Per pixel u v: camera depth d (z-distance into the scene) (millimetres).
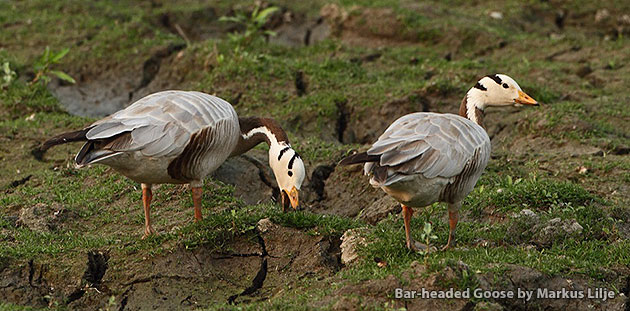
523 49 22312
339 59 20766
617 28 26234
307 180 14781
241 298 10594
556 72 20375
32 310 9797
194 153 10914
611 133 16734
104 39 21812
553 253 11102
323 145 15969
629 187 13898
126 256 11008
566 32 25547
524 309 9758
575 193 12914
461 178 10273
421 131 10062
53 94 19547
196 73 20141
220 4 25422
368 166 9898
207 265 11055
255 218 11750
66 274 10656
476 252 10703
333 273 10766
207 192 13188
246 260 11242
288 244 11406
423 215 12641
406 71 20453
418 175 9742
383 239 11000
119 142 10344
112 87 20453
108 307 9953
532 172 14617
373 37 23453
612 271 10570
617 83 19969
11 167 15039
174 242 11172
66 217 12523
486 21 24656
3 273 10633
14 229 12086
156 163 10703
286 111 17734
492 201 12922
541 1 27219
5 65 18719
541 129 16688
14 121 17266
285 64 19750
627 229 12352
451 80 19547
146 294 10500
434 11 24594
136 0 25703
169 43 21688
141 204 13086
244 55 19734
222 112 11273
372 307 9156
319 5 25703
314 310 9242
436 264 9594
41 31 22344
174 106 10883
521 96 12297
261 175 14922
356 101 18219
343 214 14117
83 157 10203
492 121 17734
